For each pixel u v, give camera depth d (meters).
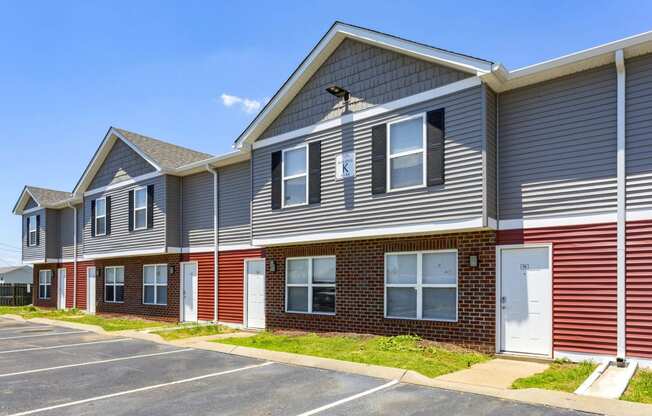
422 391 7.42
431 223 10.38
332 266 13.27
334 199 12.20
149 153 18.89
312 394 7.45
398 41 11.11
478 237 10.43
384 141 11.34
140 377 8.89
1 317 21.81
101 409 6.93
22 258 28.00
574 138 9.51
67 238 25.73
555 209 9.61
